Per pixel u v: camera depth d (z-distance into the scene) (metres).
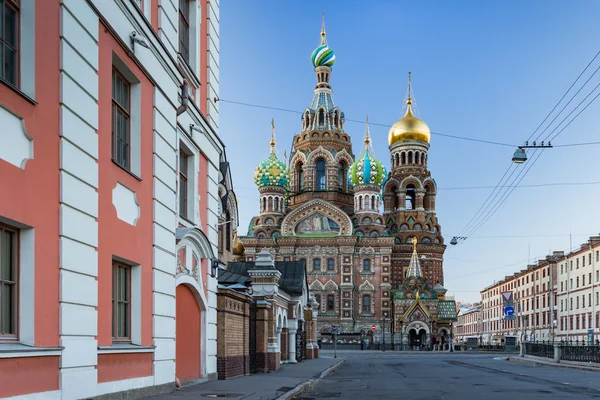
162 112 16.17
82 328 11.44
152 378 15.16
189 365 19.08
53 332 10.52
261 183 102.12
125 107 14.61
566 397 18.64
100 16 12.49
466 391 21.03
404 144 108.44
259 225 99.25
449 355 72.88
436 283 103.31
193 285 18.88
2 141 9.34
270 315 33.00
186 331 18.83
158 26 16.34
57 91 10.84
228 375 22.86
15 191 9.55
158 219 15.68
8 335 9.71
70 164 11.14
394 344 93.12
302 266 46.59
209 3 21.53
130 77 14.50
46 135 10.45
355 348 90.69
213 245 21.41
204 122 20.33
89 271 11.77
